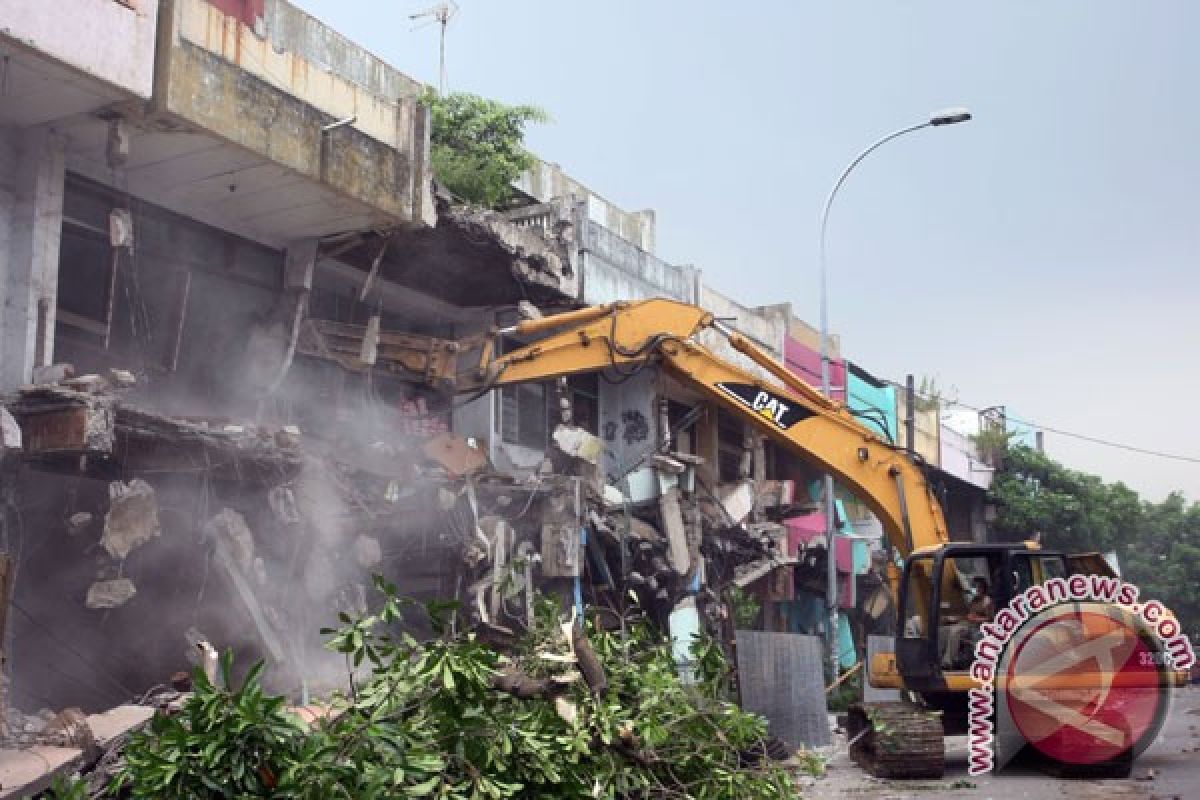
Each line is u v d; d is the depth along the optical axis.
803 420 15.67
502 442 19.22
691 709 7.77
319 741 5.76
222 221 14.53
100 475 11.66
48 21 10.26
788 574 27.23
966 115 22.69
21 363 11.26
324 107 14.30
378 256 15.72
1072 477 46.06
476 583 14.67
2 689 8.22
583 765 6.67
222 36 12.73
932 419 40.09
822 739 15.66
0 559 8.39
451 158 20.11
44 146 11.78
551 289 18.91
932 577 13.39
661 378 23.16
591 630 8.34
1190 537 55.78
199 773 5.45
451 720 6.32
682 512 20.56
